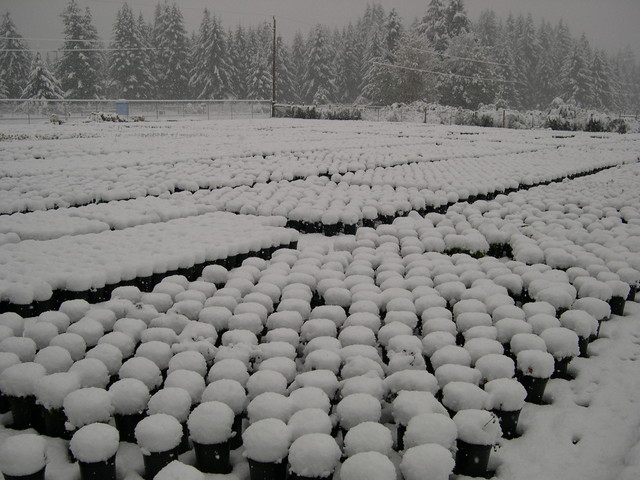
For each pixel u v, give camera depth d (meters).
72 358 3.94
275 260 6.49
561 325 4.73
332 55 82.25
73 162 13.19
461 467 3.16
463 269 6.04
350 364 3.87
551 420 3.65
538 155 18.64
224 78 70.50
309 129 30.50
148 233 7.25
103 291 5.52
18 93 64.19
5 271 5.39
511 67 77.88
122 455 3.26
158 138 21.80
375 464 2.67
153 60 70.75
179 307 4.77
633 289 5.96
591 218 8.69
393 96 63.41
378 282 5.86
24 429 3.51
